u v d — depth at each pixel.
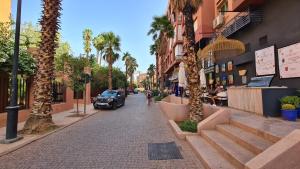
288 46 11.59
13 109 8.93
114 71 48.50
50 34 11.35
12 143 8.52
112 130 11.38
